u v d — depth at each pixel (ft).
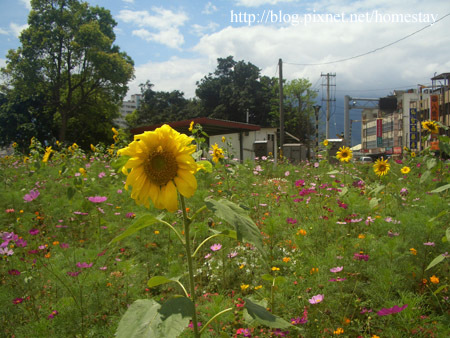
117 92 118.73
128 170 4.89
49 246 12.34
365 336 7.15
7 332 7.97
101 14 122.42
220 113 162.81
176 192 4.74
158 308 4.20
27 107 117.29
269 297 8.35
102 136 128.57
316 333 7.41
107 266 10.44
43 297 9.41
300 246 11.41
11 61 108.78
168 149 4.76
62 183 23.27
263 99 162.81
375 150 228.22
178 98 207.41
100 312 8.46
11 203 18.20
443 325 7.20
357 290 8.74
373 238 11.15
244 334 6.93
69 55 112.06
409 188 20.31
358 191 20.11
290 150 70.33
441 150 15.38
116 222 15.42
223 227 13.66
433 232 10.47
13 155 38.19
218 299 8.08
